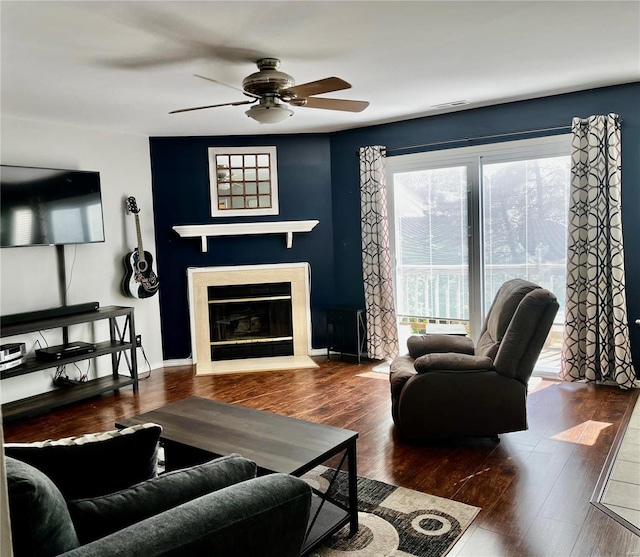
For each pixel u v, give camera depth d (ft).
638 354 14.57
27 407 13.65
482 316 16.84
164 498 4.77
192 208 18.94
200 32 9.02
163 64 10.65
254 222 19.21
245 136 18.97
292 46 9.93
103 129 16.99
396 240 18.43
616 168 14.01
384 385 15.76
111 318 16.30
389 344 18.37
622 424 12.02
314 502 8.72
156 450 5.47
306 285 19.45
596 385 14.84
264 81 10.25
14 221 14.12
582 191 14.55
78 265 16.40
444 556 7.50
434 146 17.20
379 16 8.66
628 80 13.66
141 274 17.72
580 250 14.70
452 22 9.10
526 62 11.69
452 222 17.19
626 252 14.47
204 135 18.69
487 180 16.44
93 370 16.93
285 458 7.41
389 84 13.07
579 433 11.64
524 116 15.55
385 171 18.13
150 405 14.80
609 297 14.48
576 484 9.42
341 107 11.68
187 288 19.08
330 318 19.07
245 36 9.29
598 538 7.80
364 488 9.51
